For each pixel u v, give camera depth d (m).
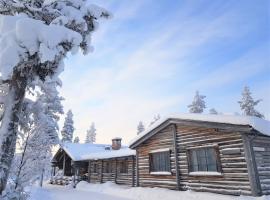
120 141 28.41
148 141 16.12
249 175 10.15
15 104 7.33
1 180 6.77
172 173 13.84
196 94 41.91
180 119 13.59
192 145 13.01
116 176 21.52
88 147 31.70
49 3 7.16
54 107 23.44
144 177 15.86
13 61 6.42
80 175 27.03
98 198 14.49
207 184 11.88
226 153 11.28
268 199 9.18
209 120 11.89
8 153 7.00
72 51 7.24
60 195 16.20
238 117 10.85
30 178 9.85
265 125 10.86
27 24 6.58
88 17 8.31
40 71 7.62
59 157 31.61
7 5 7.36
